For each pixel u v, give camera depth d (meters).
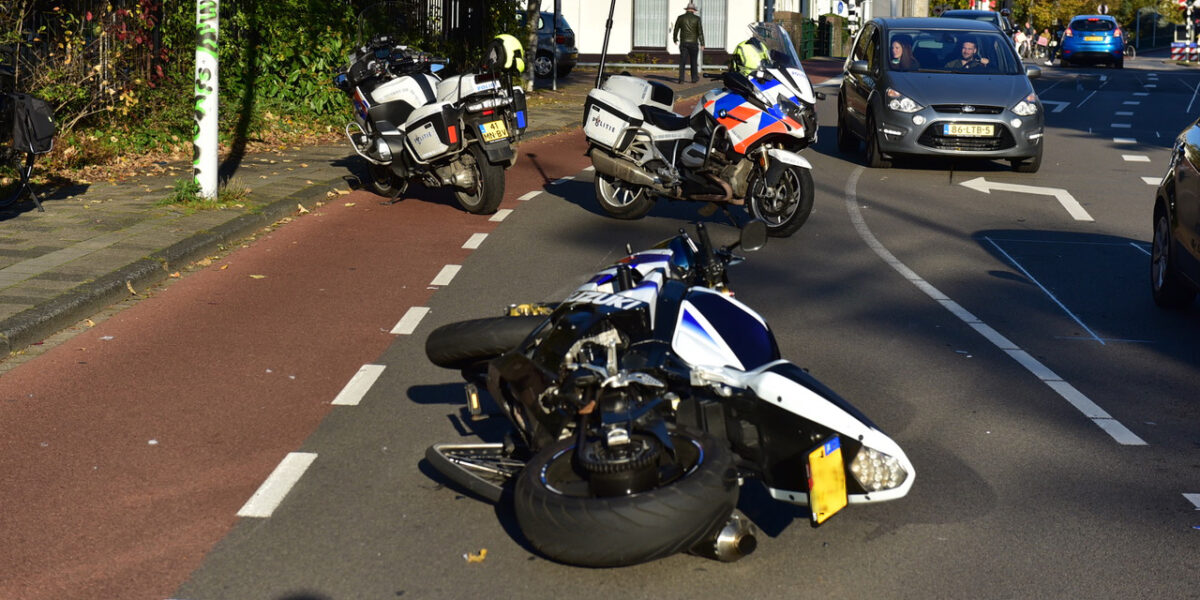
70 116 15.05
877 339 8.19
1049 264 10.89
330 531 5.05
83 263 9.33
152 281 9.31
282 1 18.94
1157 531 5.14
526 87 28.22
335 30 19.88
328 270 9.95
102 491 5.46
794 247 11.34
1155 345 8.26
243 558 4.80
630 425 4.37
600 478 4.37
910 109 16.72
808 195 11.31
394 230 11.71
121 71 16.11
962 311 9.04
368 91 13.20
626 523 4.20
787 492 4.78
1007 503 5.42
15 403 6.61
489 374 5.19
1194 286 8.60
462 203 12.70
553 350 4.84
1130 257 11.30
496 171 12.39
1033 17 82.56
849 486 4.70
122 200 12.21
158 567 4.72
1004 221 13.09
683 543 4.25
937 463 5.90
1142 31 99.69
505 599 4.46
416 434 6.22
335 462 5.83
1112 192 15.37
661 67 39.88
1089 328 8.69
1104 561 4.84
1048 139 21.38
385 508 5.29
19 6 14.30
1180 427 6.53
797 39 45.97
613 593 4.51
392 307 8.81
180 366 7.32
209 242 10.37
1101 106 28.09
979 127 16.56
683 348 4.75
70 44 15.05
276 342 7.86
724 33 42.59
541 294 9.25
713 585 4.58
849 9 46.41
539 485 4.43
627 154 11.95
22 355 7.48
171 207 11.80
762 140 11.20
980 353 7.91
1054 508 5.38
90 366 7.29
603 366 4.66
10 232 10.49
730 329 4.95
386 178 13.42
